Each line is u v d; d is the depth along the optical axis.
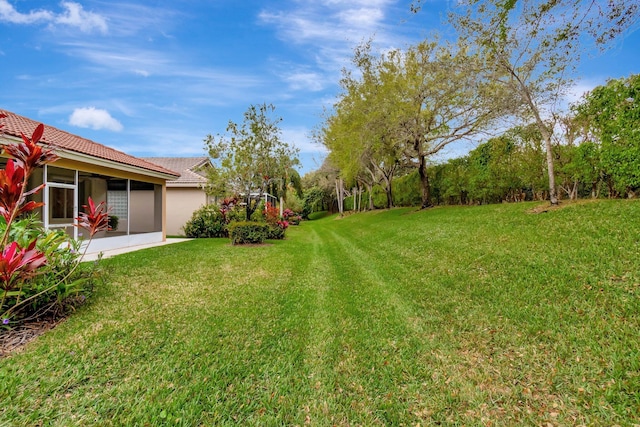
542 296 4.17
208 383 2.73
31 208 3.36
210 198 18.36
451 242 7.91
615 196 7.98
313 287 5.79
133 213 17.53
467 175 13.50
